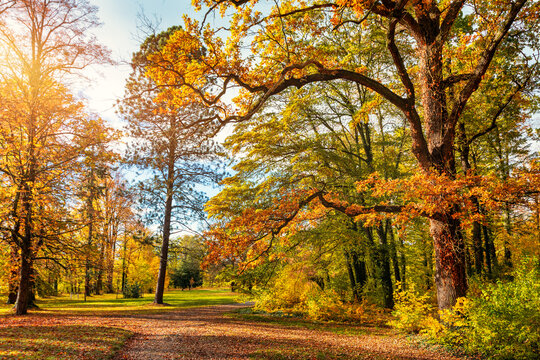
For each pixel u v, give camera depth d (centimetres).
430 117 1045
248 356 816
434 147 1018
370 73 1605
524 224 1920
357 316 1480
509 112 1514
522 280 849
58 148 1531
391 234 1778
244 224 1018
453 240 950
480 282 1419
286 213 1055
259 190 1611
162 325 1313
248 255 1041
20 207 1502
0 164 1442
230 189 1758
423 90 1063
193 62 942
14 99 1389
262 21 931
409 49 1480
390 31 972
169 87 959
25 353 699
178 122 1016
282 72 945
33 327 1042
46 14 1457
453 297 948
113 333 1024
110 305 2241
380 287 1681
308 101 1586
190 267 5447
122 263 3478
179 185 2327
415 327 1106
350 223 1675
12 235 1468
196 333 1130
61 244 1659
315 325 1390
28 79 1470
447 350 863
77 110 1466
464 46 1069
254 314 1792
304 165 1502
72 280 2436
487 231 1923
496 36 915
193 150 2269
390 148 1912
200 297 3462
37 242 1577
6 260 1722
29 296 1864
